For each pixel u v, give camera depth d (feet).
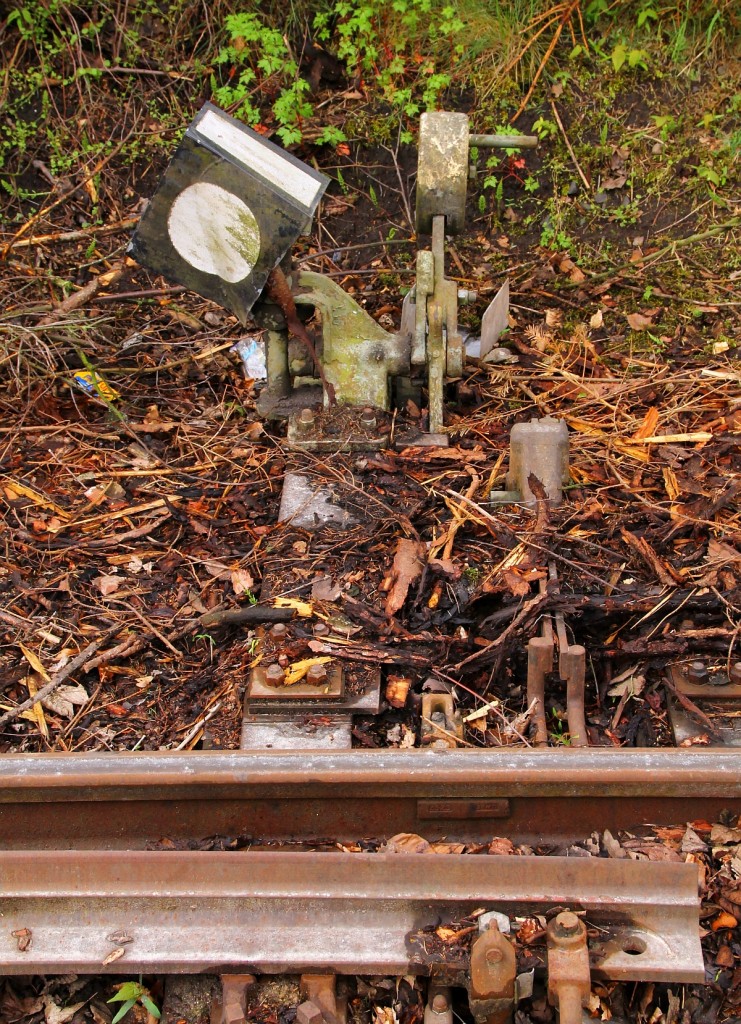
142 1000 9.83
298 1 21.63
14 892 9.74
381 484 15.01
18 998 9.95
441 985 9.47
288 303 14.67
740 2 20.84
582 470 15.33
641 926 9.49
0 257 20.24
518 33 21.24
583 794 10.42
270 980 9.62
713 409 16.63
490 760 10.37
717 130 20.66
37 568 14.39
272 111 21.45
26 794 10.53
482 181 20.70
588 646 12.98
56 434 16.85
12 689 12.98
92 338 18.81
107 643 13.38
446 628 13.00
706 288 19.24
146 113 21.66
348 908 9.68
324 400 16.03
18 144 21.43
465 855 9.71
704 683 12.23
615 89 20.95
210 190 13.28
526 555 13.57
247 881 9.75
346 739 11.79
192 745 12.11
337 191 21.06
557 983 8.96
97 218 21.03
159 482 15.80
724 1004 9.66
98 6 21.86
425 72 21.30
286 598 13.32
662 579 13.19
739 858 10.38
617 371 17.98
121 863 9.78
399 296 19.69
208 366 18.43
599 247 20.15
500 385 17.53
